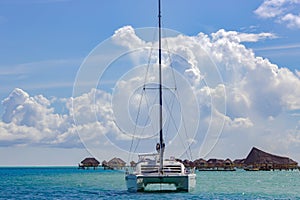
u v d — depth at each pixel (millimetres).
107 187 84125
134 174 56125
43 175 170000
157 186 62031
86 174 180250
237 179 130000
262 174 189125
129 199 55562
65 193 70125
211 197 60156
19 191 76250
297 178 138625
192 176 57531
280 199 59969
